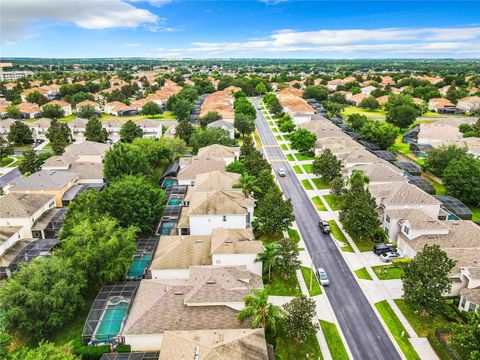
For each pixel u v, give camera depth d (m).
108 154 90.69
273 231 69.75
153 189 74.75
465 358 40.66
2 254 62.75
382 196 76.88
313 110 172.00
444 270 48.66
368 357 44.72
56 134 126.62
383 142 128.25
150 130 146.62
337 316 51.53
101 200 68.56
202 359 36.66
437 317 50.84
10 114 181.38
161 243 63.69
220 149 106.38
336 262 64.00
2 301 46.31
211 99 198.88
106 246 53.78
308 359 44.31
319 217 80.12
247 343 39.62
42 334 47.56
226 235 59.94
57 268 50.03
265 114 191.25
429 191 89.31
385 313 52.09
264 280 58.41
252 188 76.56
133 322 45.16
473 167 84.75
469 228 65.44
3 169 114.44
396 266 61.94
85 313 52.47
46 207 77.56
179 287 49.44
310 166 112.31
